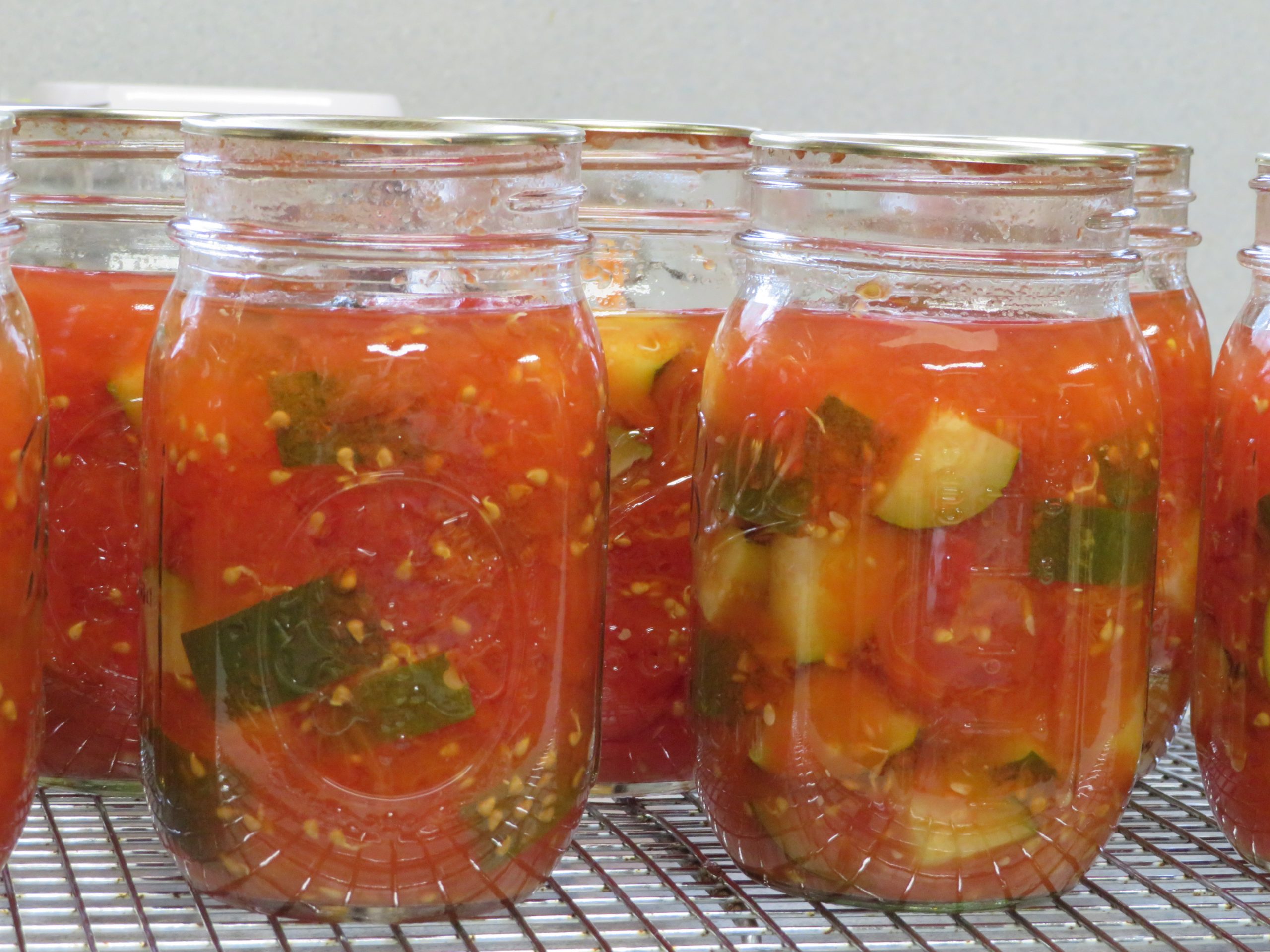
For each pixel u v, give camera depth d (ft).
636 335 2.72
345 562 2.18
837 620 2.28
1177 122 5.09
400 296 2.17
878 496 2.24
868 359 2.25
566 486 2.28
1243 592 2.54
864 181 2.23
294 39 4.73
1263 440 2.51
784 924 2.31
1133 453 2.33
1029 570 2.26
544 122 2.62
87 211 2.59
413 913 2.28
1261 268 2.56
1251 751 2.52
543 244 2.19
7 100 3.65
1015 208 2.21
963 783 2.28
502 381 2.20
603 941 2.21
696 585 2.53
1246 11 5.03
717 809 2.48
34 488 2.25
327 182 2.11
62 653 2.68
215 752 2.25
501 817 2.27
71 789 2.77
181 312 2.27
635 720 2.80
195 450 2.22
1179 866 2.54
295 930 2.25
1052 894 2.41
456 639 2.21
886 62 5.00
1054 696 2.30
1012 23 5.00
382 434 2.15
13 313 2.23
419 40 4.81
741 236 2.41
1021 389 2.23
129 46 4.63
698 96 4.96
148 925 2.21
